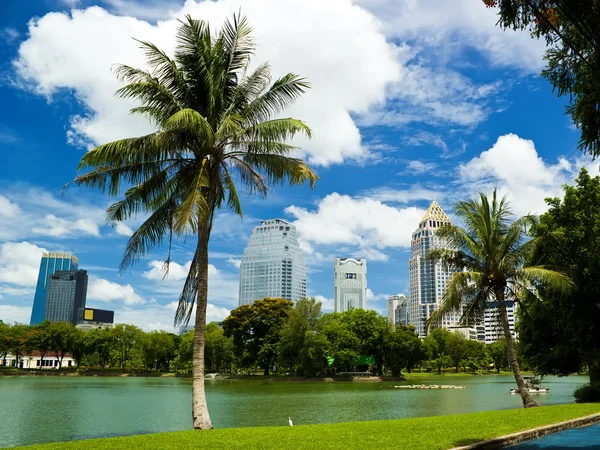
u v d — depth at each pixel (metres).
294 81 22.06
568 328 36.72
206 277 22.44
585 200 36.75
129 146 20.42
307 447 14.65
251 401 54.22
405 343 118.19
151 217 22.64
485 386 95.06
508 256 34.06
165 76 21.62
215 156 22.02
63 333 133.88
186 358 129.25
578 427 21.64
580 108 15.62
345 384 98.81
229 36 22.70
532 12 12.82
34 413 41.59
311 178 22.39
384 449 14.33
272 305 117.44
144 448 14.57
